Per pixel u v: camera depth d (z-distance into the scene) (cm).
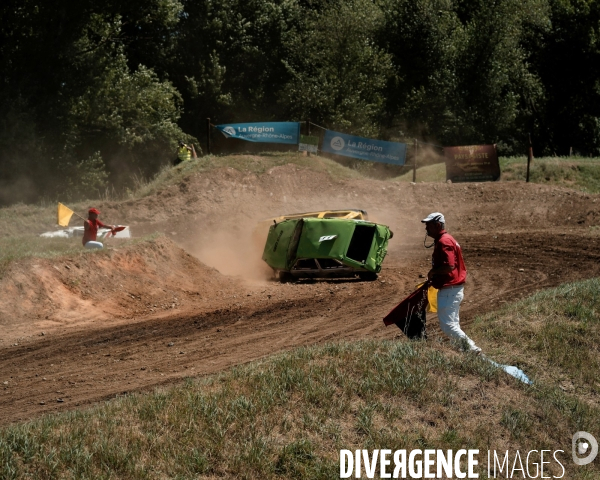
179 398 793
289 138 3484
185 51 6003
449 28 6028
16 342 1374
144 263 1908
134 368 1144
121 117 4825
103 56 4841
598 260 2003
